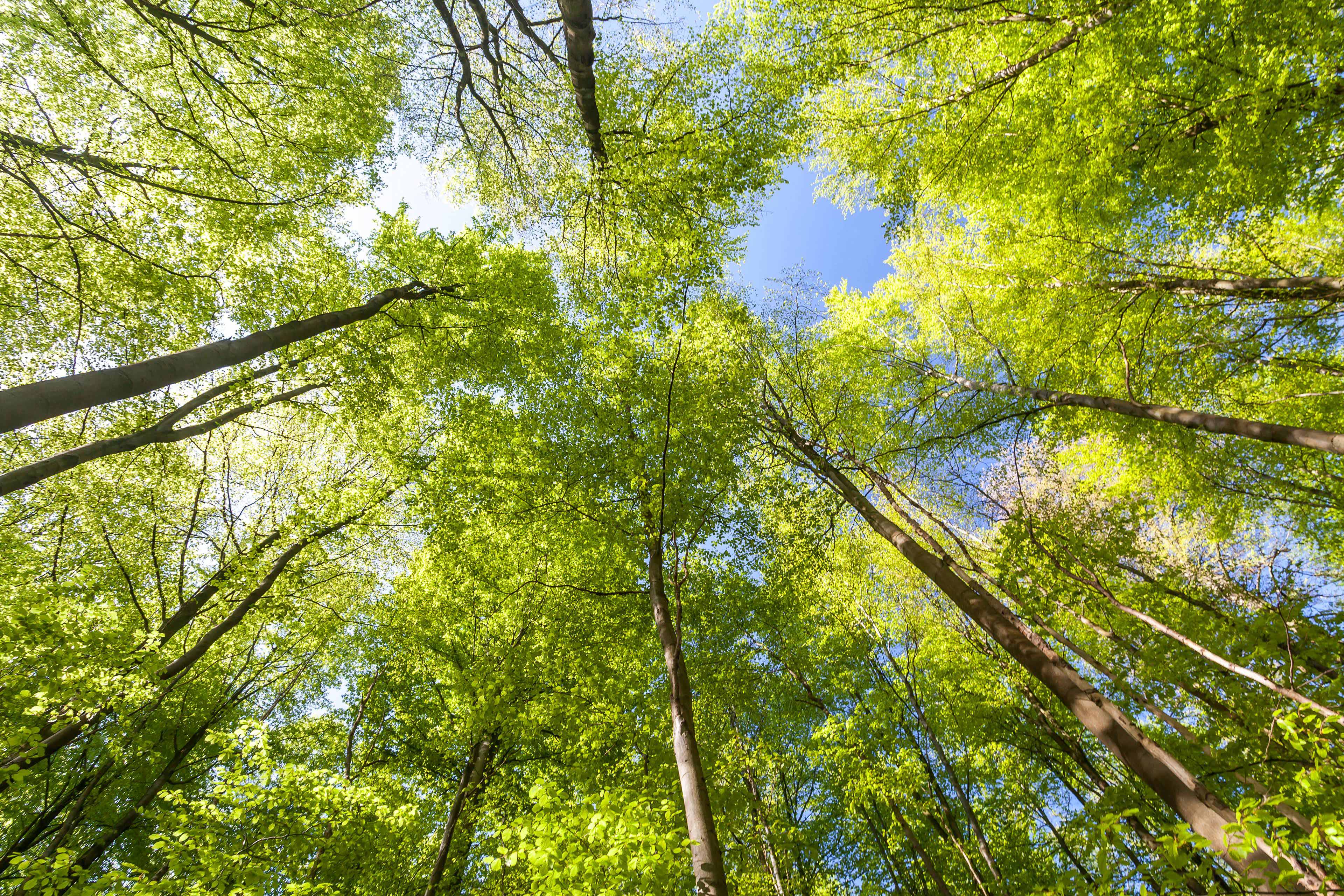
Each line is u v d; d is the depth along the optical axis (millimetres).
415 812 6699
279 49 7656
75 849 8812
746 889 8227
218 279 9055
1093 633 9859
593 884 4230
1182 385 9172
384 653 12859
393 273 11227
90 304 7941
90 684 5703
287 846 6074
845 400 12453
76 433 8562
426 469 11867
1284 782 5105
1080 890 2678
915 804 10961
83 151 7090
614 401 9078
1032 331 10477
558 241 10094
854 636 13234
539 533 9117
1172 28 6465
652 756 8555
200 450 10945
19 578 7375
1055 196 9133
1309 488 8398
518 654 10430
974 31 8594
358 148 9680
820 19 8914
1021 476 10953
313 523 10281
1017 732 10859
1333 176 6848
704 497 8602
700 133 8594
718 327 9172
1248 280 7820
